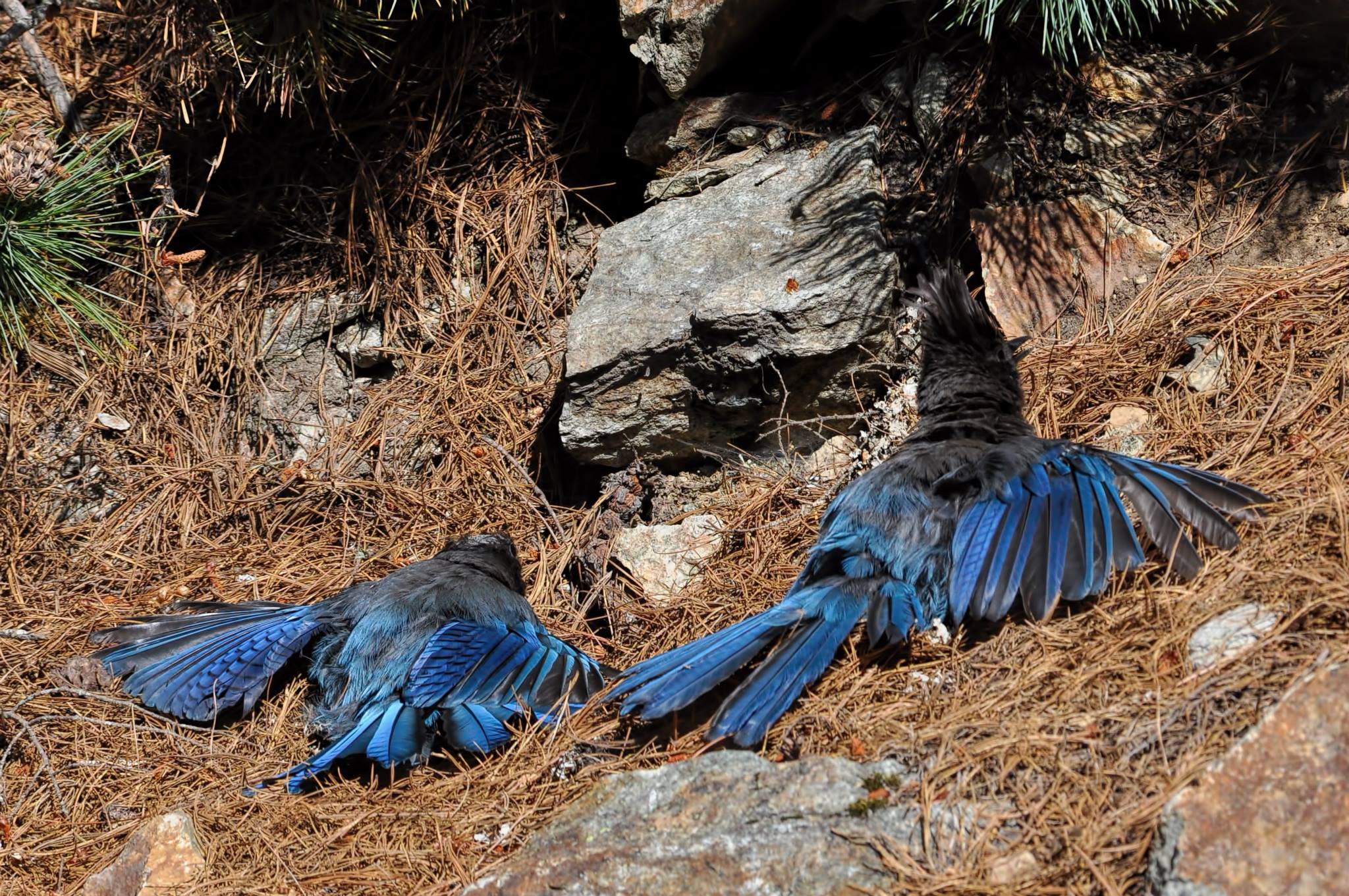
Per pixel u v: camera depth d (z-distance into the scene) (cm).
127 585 1126
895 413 1048
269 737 948
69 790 923
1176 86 1120
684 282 1125
